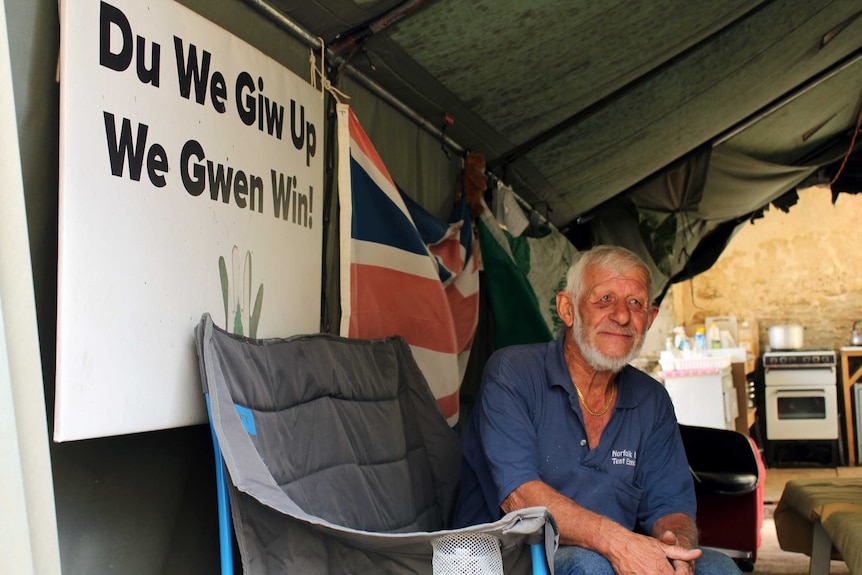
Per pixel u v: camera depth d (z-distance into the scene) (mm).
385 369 1978
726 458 3402
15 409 999
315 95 1879
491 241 3109
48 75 1164
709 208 5730
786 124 5230
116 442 1329
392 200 2215
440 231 2666
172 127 1326
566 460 1960
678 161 4980
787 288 8844
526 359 2041
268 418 1433
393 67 2307
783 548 3148
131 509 1355
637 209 5219
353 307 2043
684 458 2100
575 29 2531
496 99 2822
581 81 3000
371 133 2352
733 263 9000
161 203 1290
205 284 1402
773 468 8102
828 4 3615
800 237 8805
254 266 1574
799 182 6219
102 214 1159
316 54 2021
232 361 1365
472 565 1172
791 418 8055
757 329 8914
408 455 1937
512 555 1251
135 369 1209
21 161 1116
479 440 2029
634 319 1947
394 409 1941
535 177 3934
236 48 1532
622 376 2080
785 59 4082
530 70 2695
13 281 1008
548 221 4531
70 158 1106
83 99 1137
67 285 1090
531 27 2371
